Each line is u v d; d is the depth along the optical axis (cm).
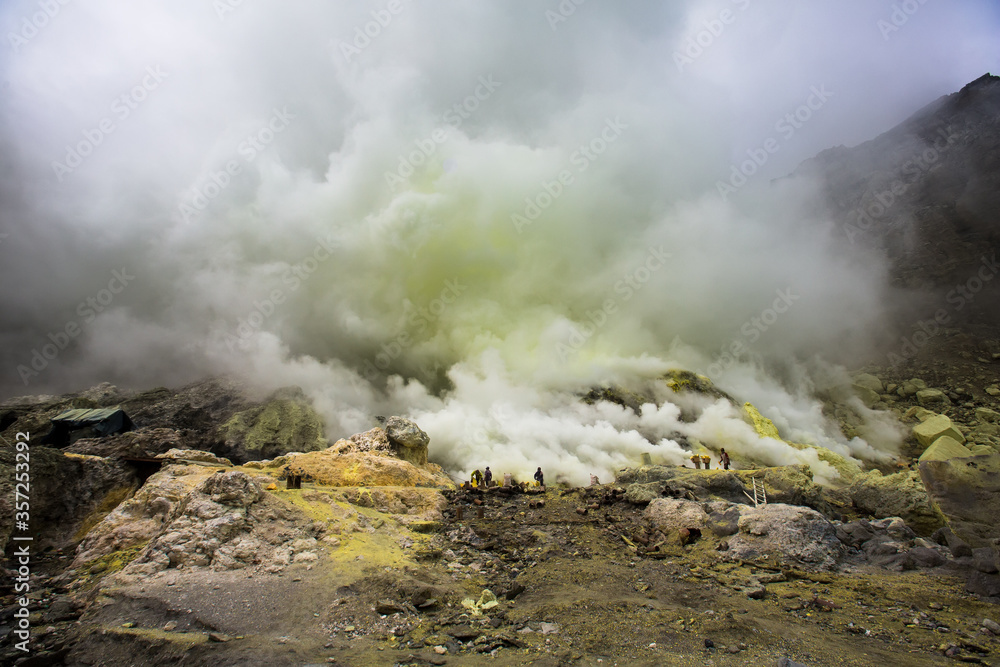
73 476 1559
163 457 1742
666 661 671
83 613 842
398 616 827
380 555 1106
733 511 1559
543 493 1980
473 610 882
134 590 877
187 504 1138
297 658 665
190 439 2930
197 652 671
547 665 650
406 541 1255
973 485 1182
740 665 664
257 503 1178
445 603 899
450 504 1752
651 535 1532
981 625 880
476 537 1394
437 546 1282
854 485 2008
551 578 1094
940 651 762
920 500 1752
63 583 1062
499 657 691
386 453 2203
